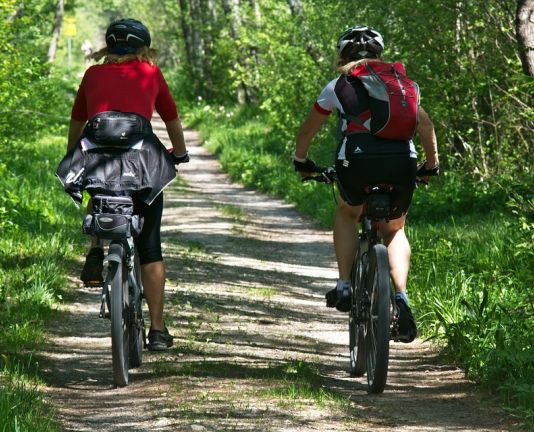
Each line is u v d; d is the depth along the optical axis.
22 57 36.09
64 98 67.50
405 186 10.51
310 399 10.00
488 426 9.15
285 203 38.44
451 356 12.62
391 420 9.32
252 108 72.50
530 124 30.50
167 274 19.72
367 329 10.98
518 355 10.66
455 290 15.62
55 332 13.82
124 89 10.84
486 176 31.31
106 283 10.41
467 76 31.42
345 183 10.60
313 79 45.41
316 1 39.66
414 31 32.06
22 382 10.02
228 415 9.14
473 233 23.27
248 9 72.81
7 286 16.02
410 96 10.38
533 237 14.96
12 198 24.70
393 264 10.98
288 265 22.88
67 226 24.52
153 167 10.49
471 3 30.66
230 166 50.88
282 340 14.17
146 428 8.76
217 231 27.92
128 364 11.16
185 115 84.50
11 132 34.56
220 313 16.03
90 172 10.41
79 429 8.78
